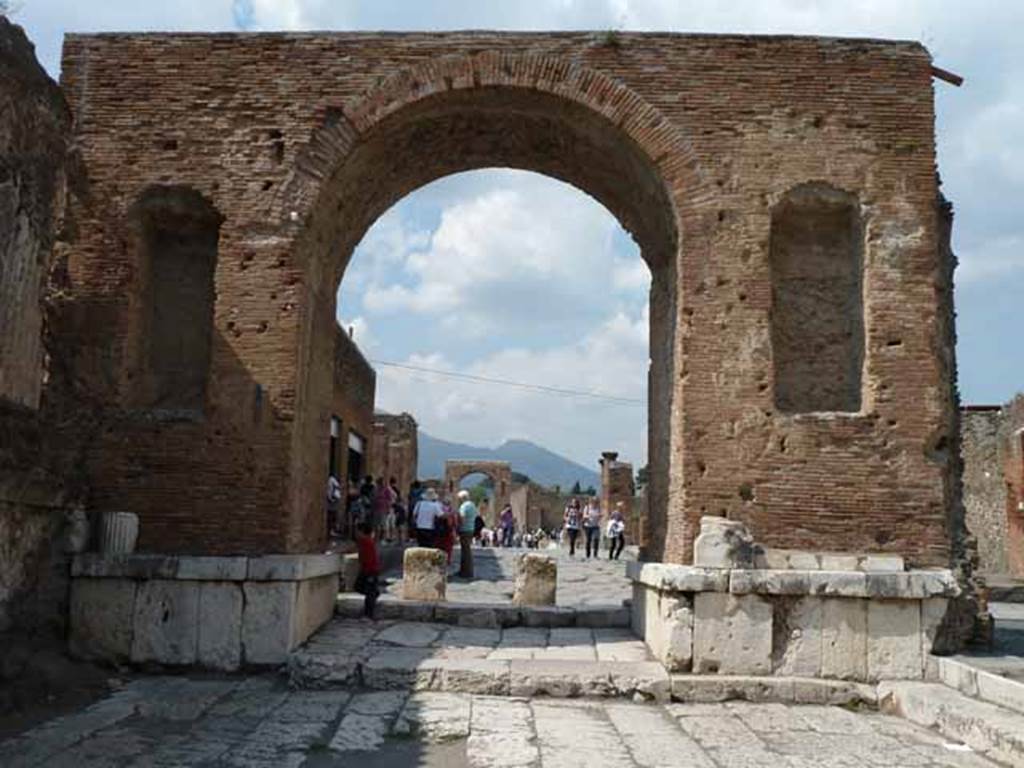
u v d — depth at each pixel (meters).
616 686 12.51
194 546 14.21
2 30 11.78
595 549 38.78
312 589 14.98
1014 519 34.72
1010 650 14.16
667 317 16.11
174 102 15.20
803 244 15.40
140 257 15.21
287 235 14.80
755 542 13.91
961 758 9.80
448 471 69.94
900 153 14.83
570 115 15.50
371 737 10.20
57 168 13.35
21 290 12.42
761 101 14.97
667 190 14.92
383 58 15.24
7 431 12.05
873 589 13.09
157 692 12.16
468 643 14.82
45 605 13.39
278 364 14.52
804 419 14.23
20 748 9.40
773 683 12.62
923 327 14.39
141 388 15.27
